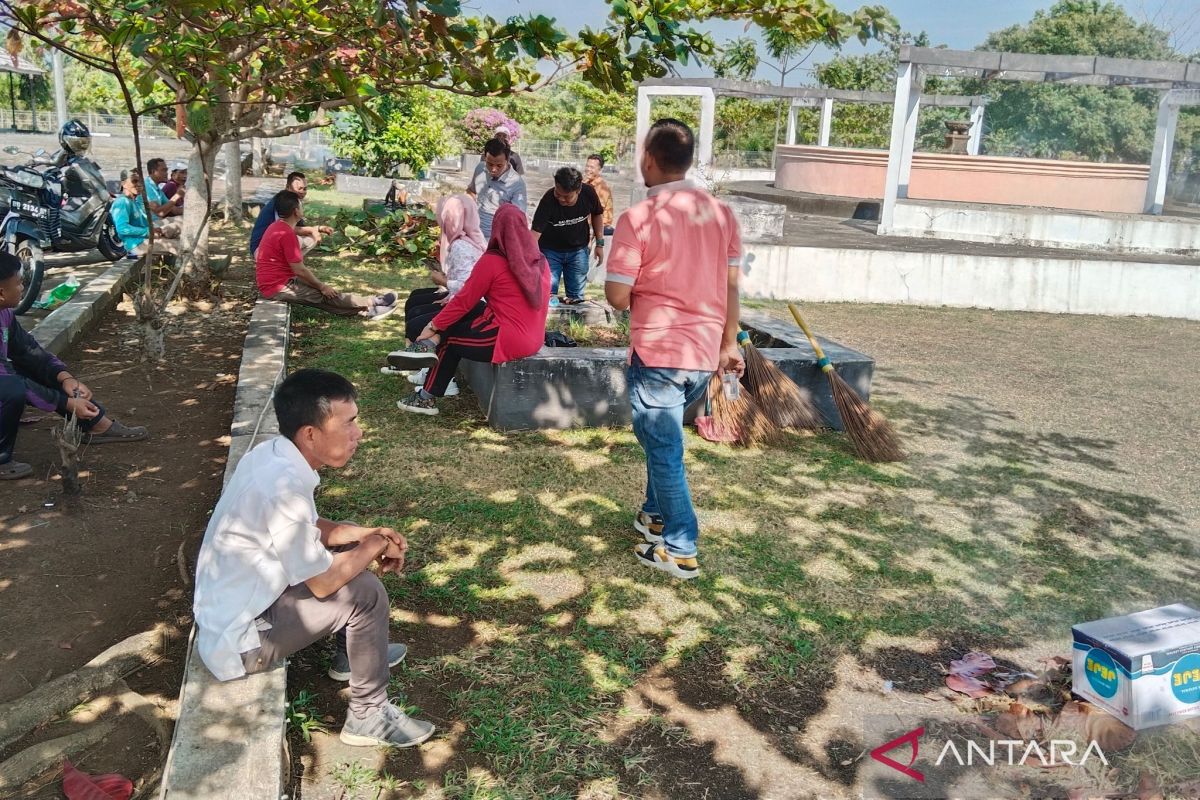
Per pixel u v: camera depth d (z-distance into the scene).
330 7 5.30
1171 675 2.98
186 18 4.93
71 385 4.95
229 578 2.69
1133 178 18.19
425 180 21.06
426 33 4.95
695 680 3.27
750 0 5.12
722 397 5.69
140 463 4.94
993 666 3.39
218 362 6.94
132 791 2.58
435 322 5.49
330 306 8.12
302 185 9.14
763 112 36.16
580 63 5.48
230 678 2.74
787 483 5.13
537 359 5.60
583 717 3.03
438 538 4.21
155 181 10.36
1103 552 4.46
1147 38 34.31
